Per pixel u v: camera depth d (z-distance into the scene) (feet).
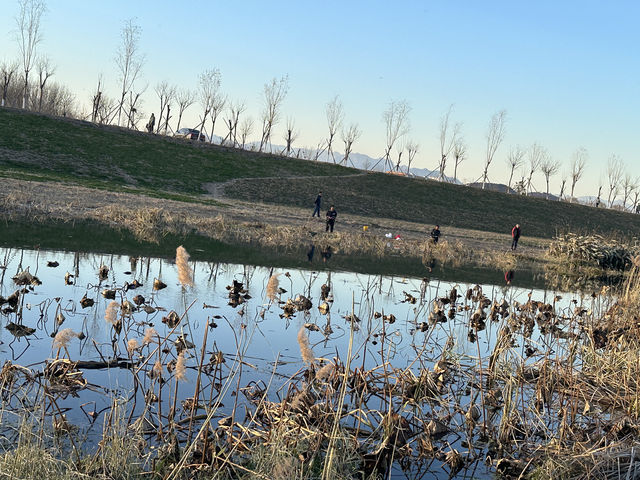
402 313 40.24
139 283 40.27
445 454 18.78
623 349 28.71
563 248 107.34
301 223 115.96
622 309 35.47
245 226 97.55
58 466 14.85
